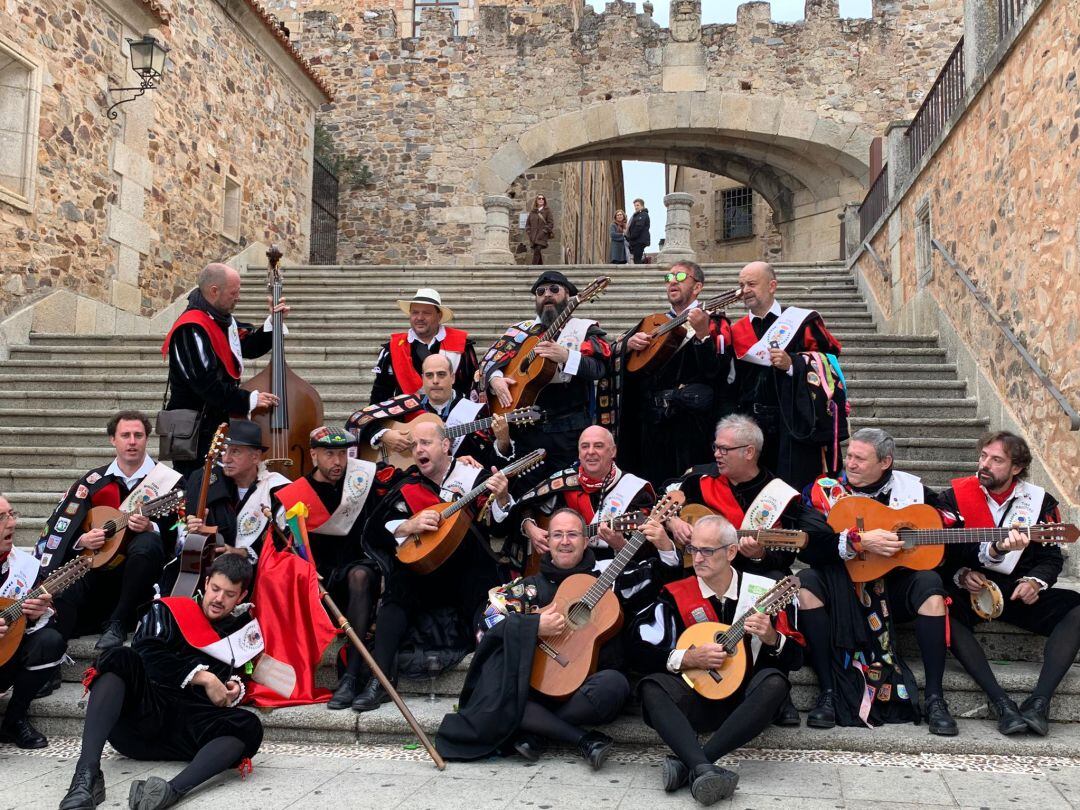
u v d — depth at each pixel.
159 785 3.30
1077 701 4.00
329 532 4.74
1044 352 6.09
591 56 17.72
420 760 3.82
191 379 5.00
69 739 4.20
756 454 4.37
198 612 4.06
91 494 4.84
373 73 18.16
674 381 5.15
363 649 4.10
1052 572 4.11
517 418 4.86
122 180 10.78
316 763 3.80
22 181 9.20
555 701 3.82
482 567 4.56
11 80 9.17
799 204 18.89
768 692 3.61
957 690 4.09
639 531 4.04
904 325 9.61
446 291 11.77
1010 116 6.70
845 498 4.24
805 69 17.31
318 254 17.14
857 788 3.42
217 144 13.02
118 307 10.69
